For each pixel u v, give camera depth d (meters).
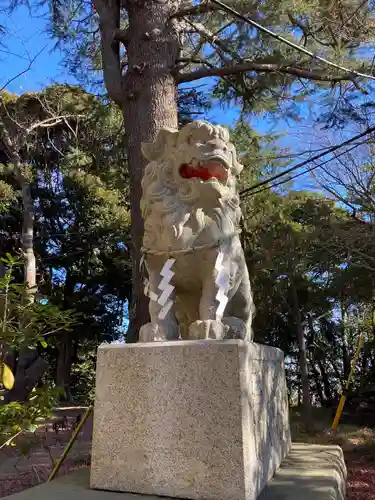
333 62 5.55
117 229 15.58
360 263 7.69
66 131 11.98
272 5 5.40
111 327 17.83
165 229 2.57
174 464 2.20
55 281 18.19
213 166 2.58
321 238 8.70
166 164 2.68
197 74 6.02
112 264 16.97
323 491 2.29
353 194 8.05
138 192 5.48
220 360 2.22
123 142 8.23
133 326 5.21
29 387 10.01
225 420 2.16
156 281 2.64
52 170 14.84
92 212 15.37
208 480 2.12
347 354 13.85
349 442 7.44
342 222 8.41
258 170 8.56
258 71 6.03
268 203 9.34
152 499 2.15
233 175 2.78
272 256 8.83
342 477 2.84
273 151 8.26
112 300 18.03
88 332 17.39
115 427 2.34
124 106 5.89
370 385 11.58
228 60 6.35
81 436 7.71
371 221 8.03
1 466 5.45
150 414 2.29
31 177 12.78
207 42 6.30
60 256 15.47
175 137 2.68
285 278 9.47
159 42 5.82
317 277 9.69
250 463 2.15
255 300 10.05
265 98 6.75
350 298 9.92
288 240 8.69
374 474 5.32
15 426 3.01
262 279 9.38
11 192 13.32
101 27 6.21
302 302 10.35
